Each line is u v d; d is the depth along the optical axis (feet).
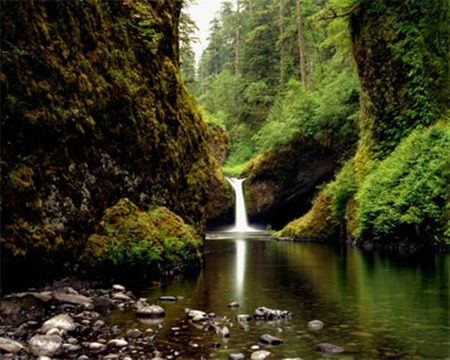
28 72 23.61
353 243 57.77
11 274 21.99
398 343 14.60
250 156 134.92
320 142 89.61
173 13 46.09
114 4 34.45
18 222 22.17
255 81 147.33
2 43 22.29
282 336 15.48
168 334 15.74
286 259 41.65
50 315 18.24
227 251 51.98
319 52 123.54
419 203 42.65
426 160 45.19
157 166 36.04
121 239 28.45
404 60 55.11
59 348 13.66
